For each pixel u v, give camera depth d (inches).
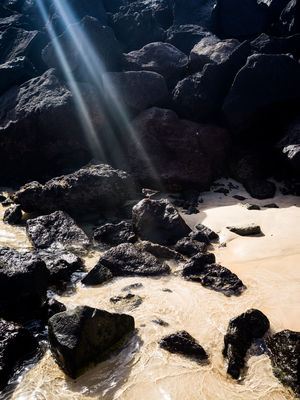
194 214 553.6
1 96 791.7
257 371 254.5
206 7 1017.5
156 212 494.6
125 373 258.5
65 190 559.5
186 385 246.1
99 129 709.3
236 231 482.6
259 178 648.4
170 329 301.1
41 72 930.1
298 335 260.2
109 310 332.2
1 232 518.0
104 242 487.2
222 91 714.2
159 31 975.0
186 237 466.3
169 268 403.9
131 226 501.4
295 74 666.8
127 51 974.4
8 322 294.8
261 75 663.1
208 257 402.3
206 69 702.5
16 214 554.9
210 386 245.1
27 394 246.5
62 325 267.3
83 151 724.0
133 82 710.5
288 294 334.6
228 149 697.6
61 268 395.5
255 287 354.3
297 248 420.2
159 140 671.8
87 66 735.1
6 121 727.1
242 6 967.6
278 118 691.4
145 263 406.3
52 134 698.2
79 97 702.5
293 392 234.8
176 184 647.8
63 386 251.1
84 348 259.9
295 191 607.5
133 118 717.3
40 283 349.7
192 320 312.7
